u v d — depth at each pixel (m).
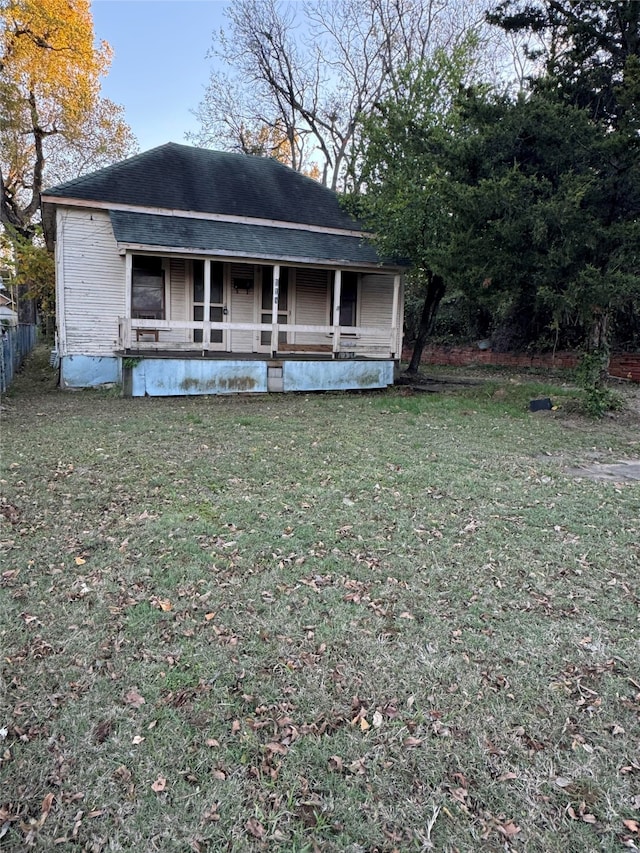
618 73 9.95
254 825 1.89
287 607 3.25
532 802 1.99
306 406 10.36
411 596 3.40
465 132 12.12
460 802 1.99
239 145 28.73
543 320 17.94
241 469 5.96
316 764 2.15
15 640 2.90
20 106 20.34
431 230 12.08
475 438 7.69
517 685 2.60
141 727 2.32
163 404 10.46
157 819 1.91
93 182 12.69
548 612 3.25
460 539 4.23
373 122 14.02
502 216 9.23
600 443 7.64
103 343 12.94
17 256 19.00
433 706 2.46
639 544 4.20
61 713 2.38
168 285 13.50
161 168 14.01
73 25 19.78
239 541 4.12
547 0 10.02
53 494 5.05
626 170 8.66
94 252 12.65
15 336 15.29
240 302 14.32
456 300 20.25
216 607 3.24
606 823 1.91
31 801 1.97
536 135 9.27
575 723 2.37
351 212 14.84
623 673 2.70
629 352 15.59
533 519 4.66
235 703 2.46
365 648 2.87
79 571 3.65
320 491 5.26
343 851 1.81
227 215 13.40
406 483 5.56
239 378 12.21
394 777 2.09
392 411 9.78
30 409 9.53
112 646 2.87
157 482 5.46
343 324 15.49
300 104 27.19
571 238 8.61
